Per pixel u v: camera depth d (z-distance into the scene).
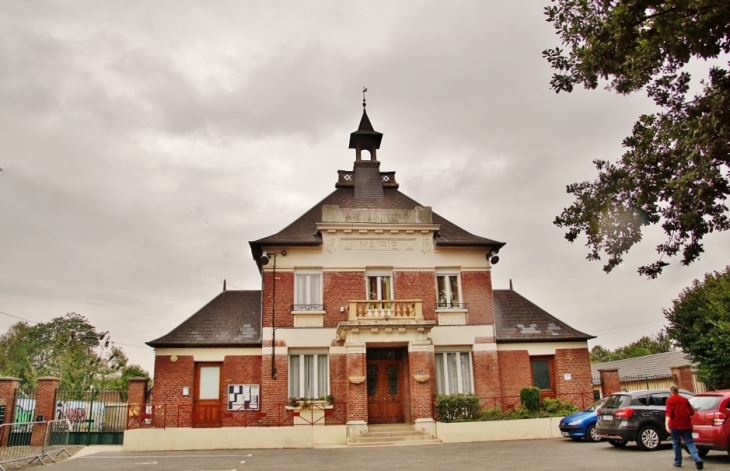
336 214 24.84
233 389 23.16
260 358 23.66
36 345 60.62
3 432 18.86
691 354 27.11
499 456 15.98
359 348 22.03
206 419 22.94
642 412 16.56
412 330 22.38
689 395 17.09
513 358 24.61
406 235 25.09
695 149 9.62
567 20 10.36
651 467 12.89
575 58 10.41
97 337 57.12
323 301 23.95
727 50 8.97
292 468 14.63
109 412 23.23
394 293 24.44
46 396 21.66
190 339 23.62
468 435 21.09
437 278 25.06
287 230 25.33
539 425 21.58
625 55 9.63
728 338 24.62
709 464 13.20
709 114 9.24
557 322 25.80
